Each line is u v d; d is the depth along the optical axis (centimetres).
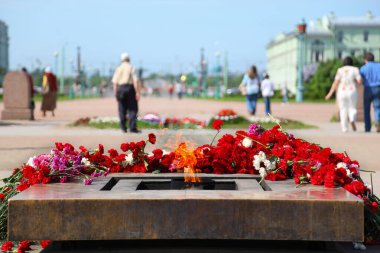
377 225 505
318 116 3053
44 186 484
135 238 423
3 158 1129
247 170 556
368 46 11962
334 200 422
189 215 423
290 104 5631
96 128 1925
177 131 1827
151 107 4372
